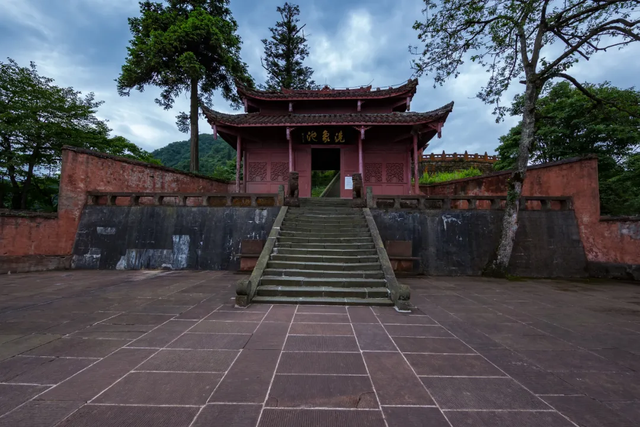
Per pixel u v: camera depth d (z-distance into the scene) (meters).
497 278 9.44
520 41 9.88
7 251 9.48
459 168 29.23
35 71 15.59
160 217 10.63
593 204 10.13
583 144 14.95
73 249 10.47
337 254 7.97
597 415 2.38
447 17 9.53
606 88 14.64
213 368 3.08
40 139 15.17
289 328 4.38
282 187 10.85
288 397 2.56
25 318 4.74
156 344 3.71
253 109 16.95
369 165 15.20
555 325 4.74
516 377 3.01
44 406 2.39
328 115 15.20
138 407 2.39
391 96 15.34
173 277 8.71
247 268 9.50
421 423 2.24
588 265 9.94
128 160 12.23
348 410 2.39
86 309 5.30
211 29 17.92
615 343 4.00
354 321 4.78
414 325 4.64
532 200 10.62
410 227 10.35
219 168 31.72
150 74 18.70
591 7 8.44
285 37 25.44
